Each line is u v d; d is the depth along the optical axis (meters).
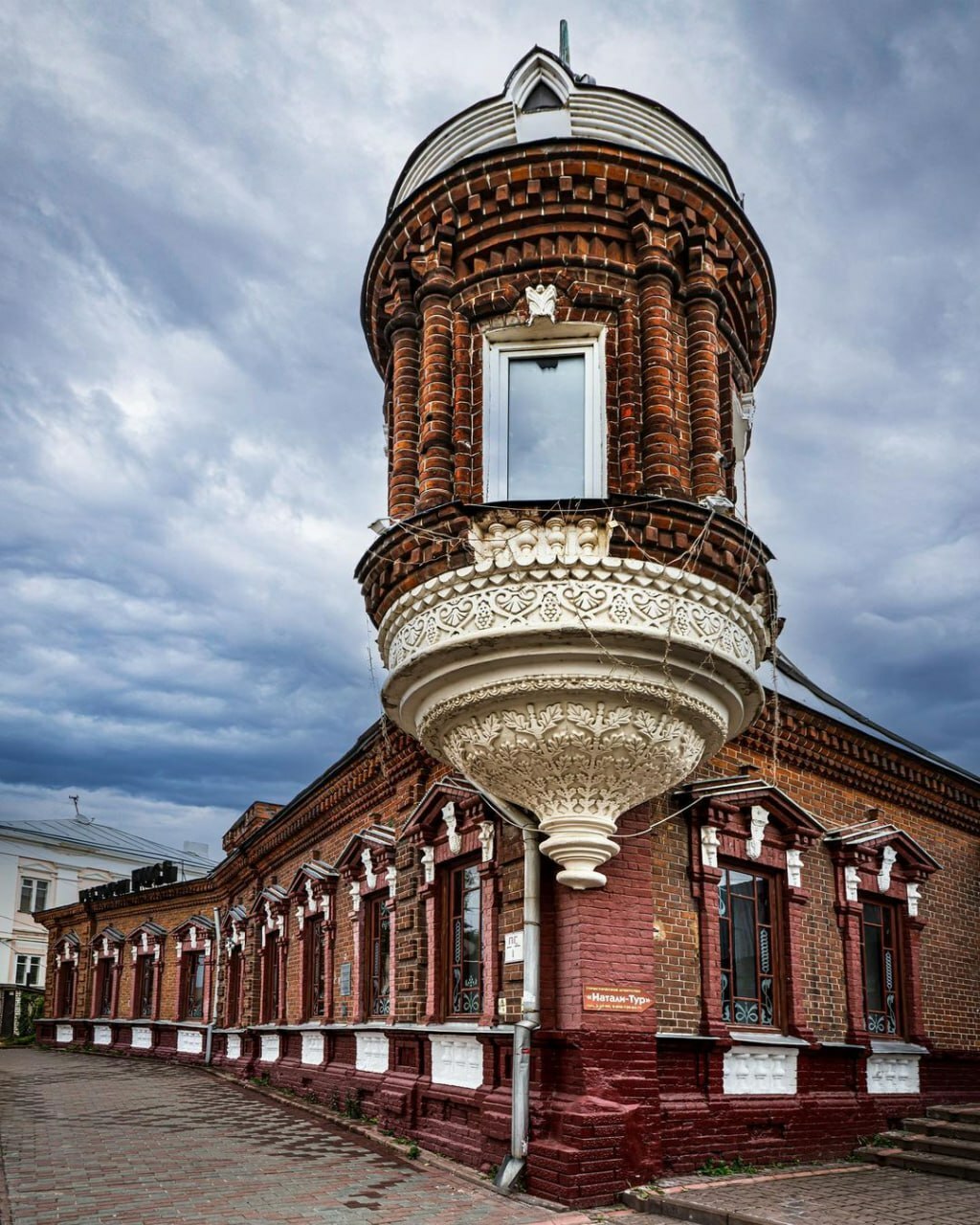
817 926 12.66
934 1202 8.78
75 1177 10.02
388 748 14.35
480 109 11.23
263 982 20.73
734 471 10.48
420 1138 11.80
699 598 8.81
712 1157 10.07
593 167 10.49
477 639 8.61
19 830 50.34
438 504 9.88
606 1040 9.38
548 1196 8.91
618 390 10.20
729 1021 11.13
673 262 10.66
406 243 11.16
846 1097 11.99
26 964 49.12
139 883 32.53
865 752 14.09
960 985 14.84
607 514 8.80
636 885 10.08
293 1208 8.65
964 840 16.05
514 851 10.78
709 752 9.95
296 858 20.56
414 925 13.35
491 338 10.55
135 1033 29.77
